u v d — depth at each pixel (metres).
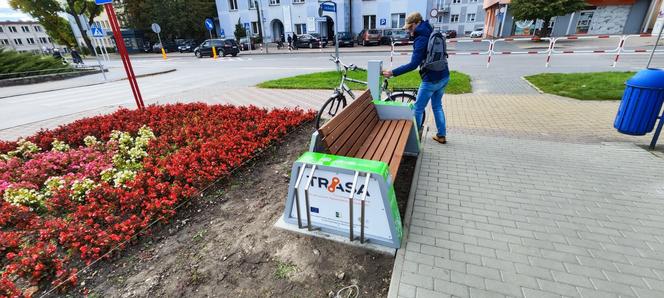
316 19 36.22
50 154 4.62
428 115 6.55
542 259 2.51
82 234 2.74
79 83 15.41
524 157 4.36
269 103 8.45
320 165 2.58
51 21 45.25
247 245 2.79
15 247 2.77
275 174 4.09
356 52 24.52
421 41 4.20
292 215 2.95
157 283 2.41
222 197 3.56
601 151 4.48
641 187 3.50
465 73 11.89
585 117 6.04
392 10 35.00
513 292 2.21
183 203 3.32
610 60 13.74
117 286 2.39
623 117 4.38
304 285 2.36
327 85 10.38
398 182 3.81
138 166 4.35
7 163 4.42
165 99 9.77
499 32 34.31
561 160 4.23
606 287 2.24
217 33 47.41
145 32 45.72
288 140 5.27
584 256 2.53
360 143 3.54
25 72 17.23
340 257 2.61
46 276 2.44
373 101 4.48
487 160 4.31
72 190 3.50
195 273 2.50
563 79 9.40
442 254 2.58
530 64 13.58
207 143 4.58
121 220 3.10
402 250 2.62
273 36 40.19
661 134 5.01
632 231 2.80
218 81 13.44
